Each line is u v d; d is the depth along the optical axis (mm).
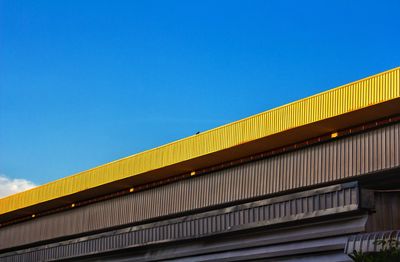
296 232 33344
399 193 31047
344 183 31656
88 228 53031
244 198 39594
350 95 32469
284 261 33969
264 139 36969
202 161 41812
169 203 45344
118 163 47719
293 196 33562
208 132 40844
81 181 51375
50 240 58000
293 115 35344
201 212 43500
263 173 38750
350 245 28203
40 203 56344
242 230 36188
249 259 36062
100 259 48594
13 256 59906
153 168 44312
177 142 43094
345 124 33844
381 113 31969
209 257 38906
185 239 40156
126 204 49500
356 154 33438
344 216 31000
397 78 30344
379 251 25578
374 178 33312
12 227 64500
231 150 39250
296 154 36938
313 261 32281
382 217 30500
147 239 43438
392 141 31781
